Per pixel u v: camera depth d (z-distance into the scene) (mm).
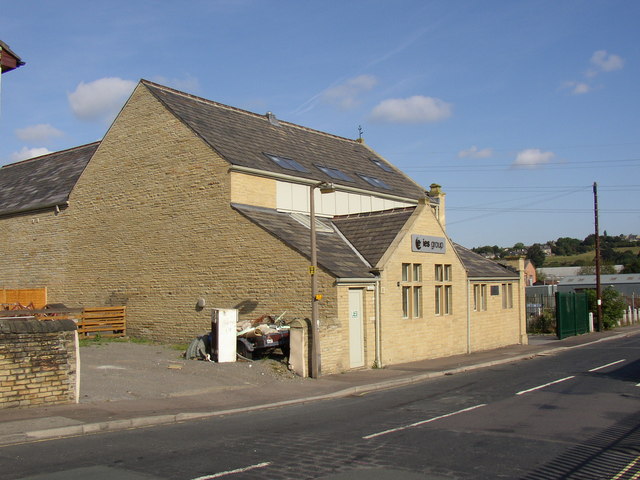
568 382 16797
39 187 30109
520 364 22375
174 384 14836
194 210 22266
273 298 19797
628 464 8102
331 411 12555
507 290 30812
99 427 10398
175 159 23062
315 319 17156
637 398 13852
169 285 22781
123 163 24812
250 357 18391
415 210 22641
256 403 13367
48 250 27359
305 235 21047
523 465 8039
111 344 21422
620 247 162875
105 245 25125
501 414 11914
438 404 13289
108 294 24828
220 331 18062
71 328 12477
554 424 10875
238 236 20891
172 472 7648
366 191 26891
